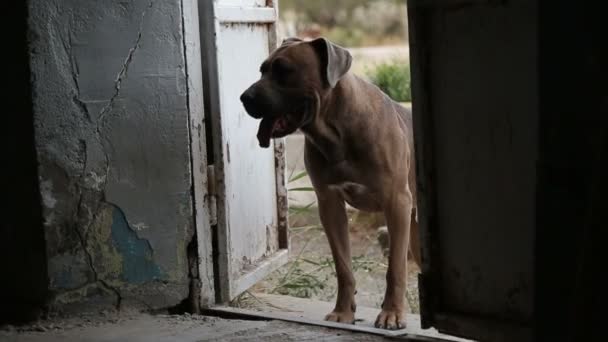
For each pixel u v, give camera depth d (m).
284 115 5.05
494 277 4.01
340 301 5.42
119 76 4.94
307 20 20.27
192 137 5.20
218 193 5.39
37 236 4.83
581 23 3.35
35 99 4.70
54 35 4.73
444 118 4.08
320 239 8.20
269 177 6.30
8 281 5.01
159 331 4.77
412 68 4.11
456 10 3.95
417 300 6.41
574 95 3.39
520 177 3.83
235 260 5.73
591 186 3.31
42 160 4.75
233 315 5.16
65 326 4.84
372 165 5.18
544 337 3.51
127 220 5.04
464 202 4.08
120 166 4.98
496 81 3.86
